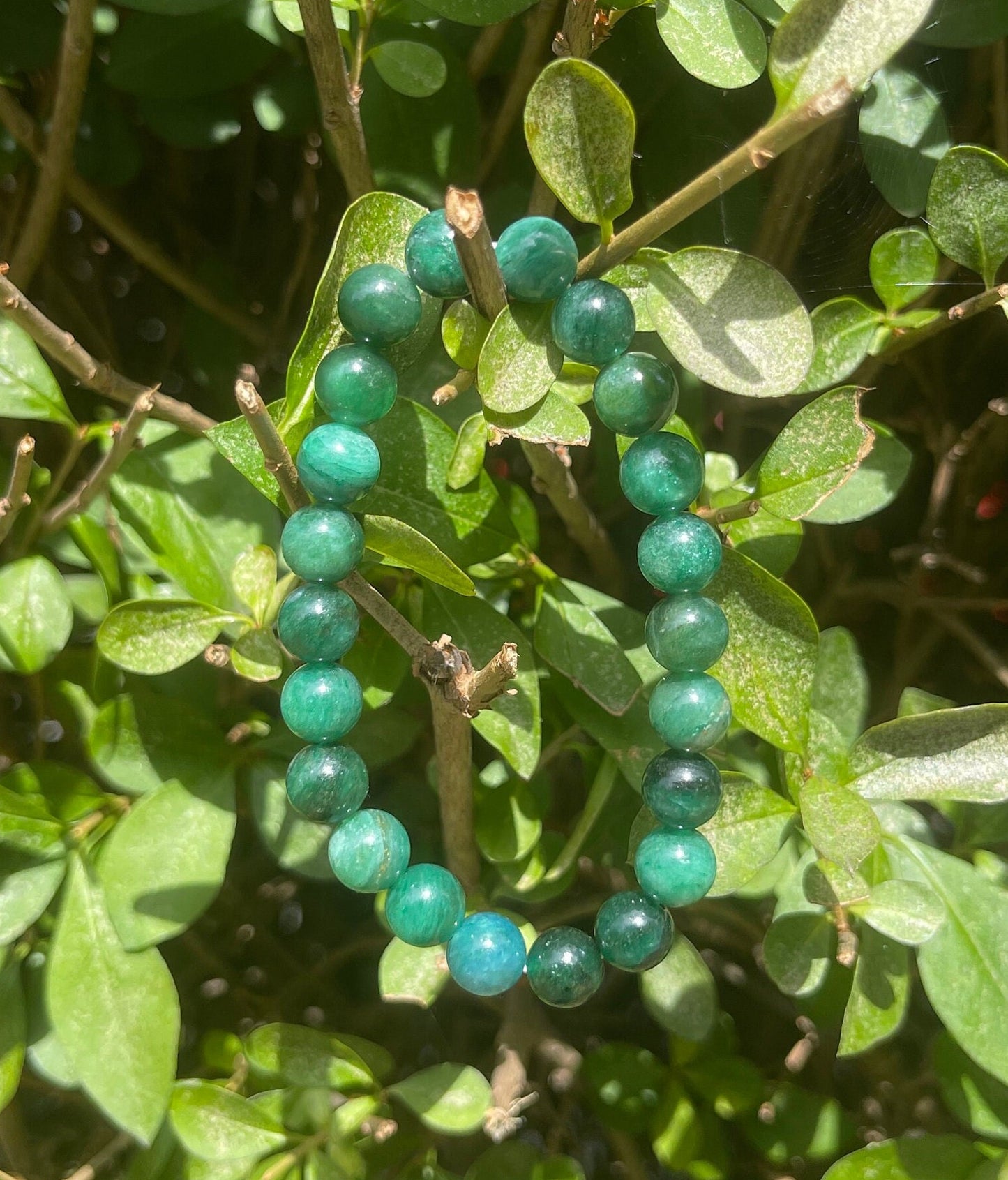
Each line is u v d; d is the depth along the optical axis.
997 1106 0.11
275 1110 0.12
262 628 0.11
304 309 0.17
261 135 0.17
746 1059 0.15
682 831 0.10
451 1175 0.13
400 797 0.15
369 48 0.12
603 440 0.14
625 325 0.09
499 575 0.13
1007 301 0.12
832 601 0.17
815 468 0.11
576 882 0.16
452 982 0.16
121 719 0.12
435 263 0.09
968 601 0.16
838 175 0.14
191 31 0.14
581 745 0.13
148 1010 0.11
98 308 0.17
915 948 0.14
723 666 0.11
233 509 0.13
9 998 0.12
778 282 0.09
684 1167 0.13
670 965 0.13
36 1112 0.16
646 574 0.10
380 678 0.12
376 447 0.10
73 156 0.14
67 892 0.12
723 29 0.10
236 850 0.17
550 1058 0.14
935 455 0.17
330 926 0.18
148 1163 0.12
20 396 0.12
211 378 0.16
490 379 0.09
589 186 0.09
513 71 0.15
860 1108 0.16
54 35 0.14
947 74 0.14
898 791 0.11
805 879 0.11
